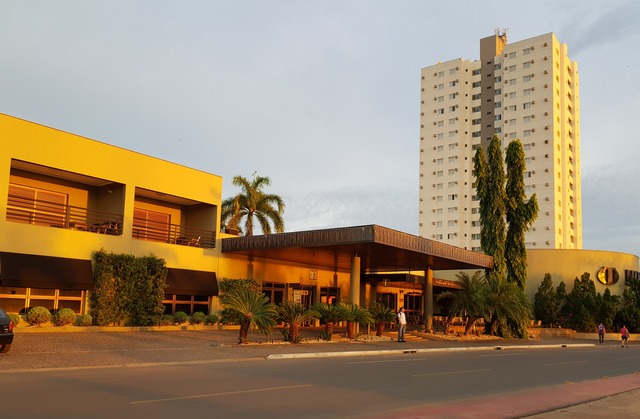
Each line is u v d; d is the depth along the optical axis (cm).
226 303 2306
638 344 4375
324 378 1397
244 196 4428
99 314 2584
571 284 5406
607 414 987
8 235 2359
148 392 1074
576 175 9769
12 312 2430
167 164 3078
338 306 2761
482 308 3556
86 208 2795
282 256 3441
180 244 3328
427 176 10488
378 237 2705
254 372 1477
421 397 1151
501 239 4184
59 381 1195
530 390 1337
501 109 9900
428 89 10725
